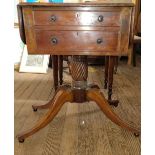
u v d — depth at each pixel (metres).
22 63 2.73
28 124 1.29
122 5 0.93
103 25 0.96
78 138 1.15
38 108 1.50
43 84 2.17
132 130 1.16
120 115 1.43
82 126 1.28
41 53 1.00
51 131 1.22
